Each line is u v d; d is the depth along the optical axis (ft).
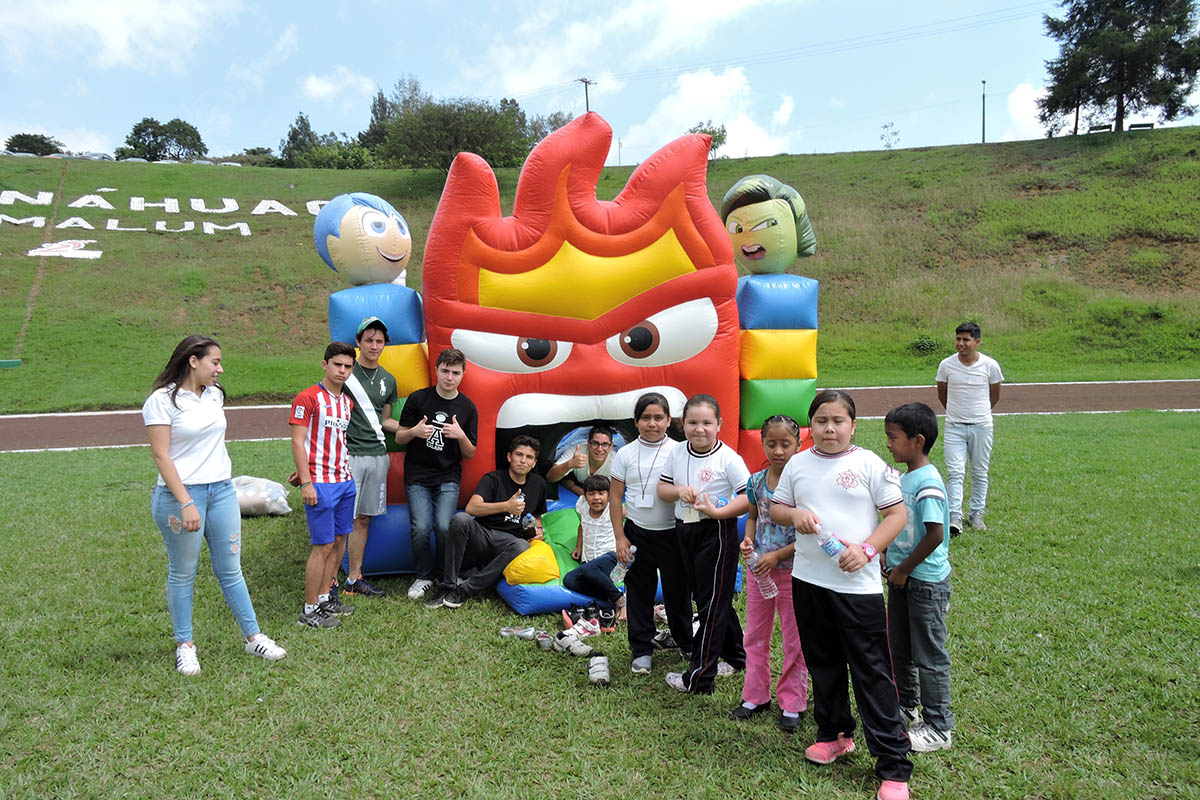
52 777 10.36
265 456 36.60
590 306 18.11
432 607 16.62
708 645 12.68
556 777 10.44
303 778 10.39
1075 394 55.16
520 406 18.17
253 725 11.73
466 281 17.65
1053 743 11.14
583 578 16.35
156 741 11.23
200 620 15.80
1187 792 9.89
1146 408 49.42
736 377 19.26
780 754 11.07
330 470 15.74
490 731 11.55
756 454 19.83
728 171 131.23
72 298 77.92
